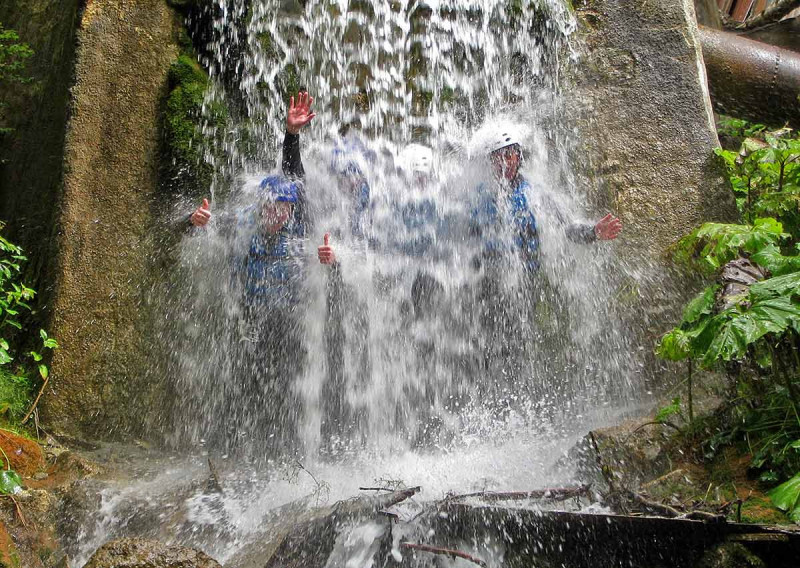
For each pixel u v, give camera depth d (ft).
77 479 15.60
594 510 13.50
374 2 21.59
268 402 18.43
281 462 17.25
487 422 18.25
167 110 20.13
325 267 18.79
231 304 18.69
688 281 18.95
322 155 20.16
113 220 19.51
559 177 20.84
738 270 16.85
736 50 27.50
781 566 11.55
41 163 21.22
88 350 18.72
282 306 18.34
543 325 18.97
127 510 14.75
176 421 18.37
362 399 18.69
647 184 20.33
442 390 18.84
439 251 19.19
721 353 12.78
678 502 13.35
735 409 15.11
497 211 18.90
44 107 21.93
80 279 19.10
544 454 16.24
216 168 20.10
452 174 19.48
